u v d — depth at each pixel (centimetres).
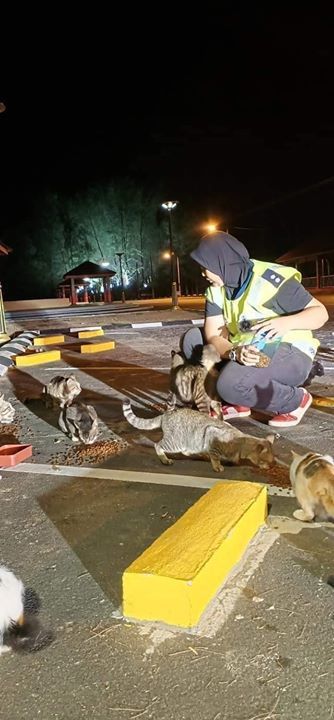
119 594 244
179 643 210
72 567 267
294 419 494
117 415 561
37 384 768
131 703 184
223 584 244
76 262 6212
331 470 294
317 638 210
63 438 486
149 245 6450
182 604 215
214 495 292
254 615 224
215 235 472
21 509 335
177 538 247
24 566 269
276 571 254
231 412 525
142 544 286
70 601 239
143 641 212
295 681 190
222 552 242
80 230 6234
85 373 841
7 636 212
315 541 280
